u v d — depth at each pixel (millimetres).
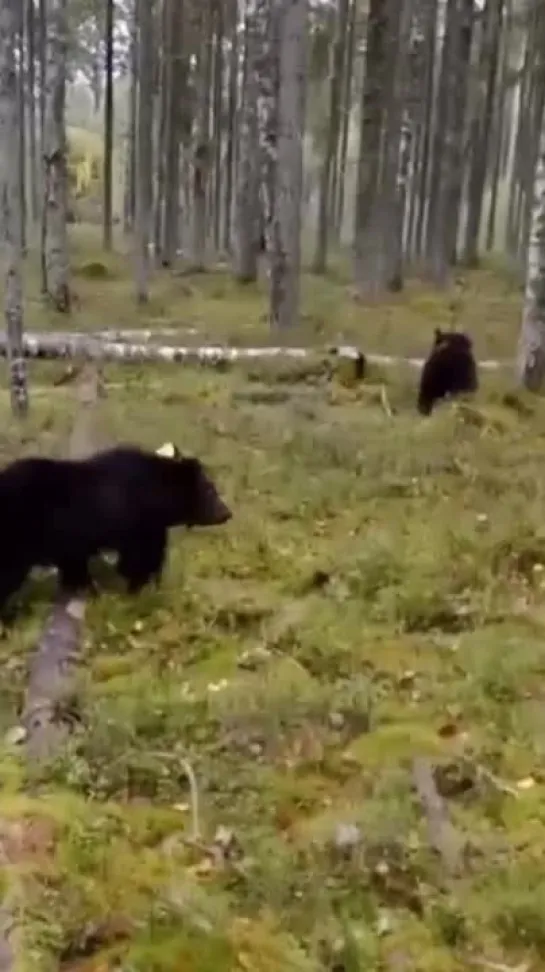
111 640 7184
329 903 4496
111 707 6035
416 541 8773
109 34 31656
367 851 4832
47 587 7816
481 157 34281
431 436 12070
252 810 5184
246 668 6734
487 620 7512
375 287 24609
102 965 4082
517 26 36500
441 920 4430
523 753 5801
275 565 8406
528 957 4297
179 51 30469
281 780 5480
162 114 32469
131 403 13484
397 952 4273
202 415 12984
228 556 8570
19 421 12453
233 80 35062
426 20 26281
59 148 20500
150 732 5902
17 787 5270
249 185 27625
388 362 15594
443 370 13523
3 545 7215
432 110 38531
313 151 41156
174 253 32969
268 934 4309
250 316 21500
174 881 4555
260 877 4602
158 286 26547
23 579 7344
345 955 4195
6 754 5594
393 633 7297
